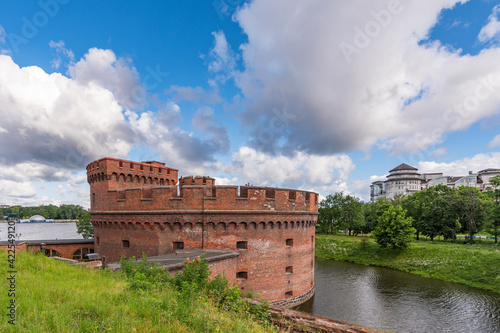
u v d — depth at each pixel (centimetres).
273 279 2591
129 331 756
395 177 16112
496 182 6469
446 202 7256
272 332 1159
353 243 7081
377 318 2756
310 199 3002
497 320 2784
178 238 2438
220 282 1474
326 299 3238
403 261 5569
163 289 1198
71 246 3672
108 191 2820
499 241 6888
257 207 2522
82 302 925
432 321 2736
